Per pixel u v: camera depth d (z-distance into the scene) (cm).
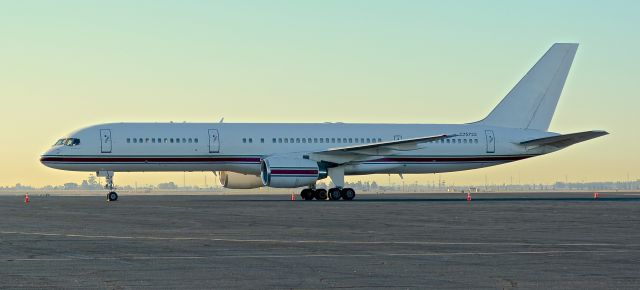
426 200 7731
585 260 2462
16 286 1948
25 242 3075
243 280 2055
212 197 9381
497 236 3312
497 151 8550
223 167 7862
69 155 7506
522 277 2100
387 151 7812
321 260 2472
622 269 2248
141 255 2611
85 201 7594
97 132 7594
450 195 10788
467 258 2520
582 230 3638
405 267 2305
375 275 2141
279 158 7531
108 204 6725
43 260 2475
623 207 5959
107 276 2125
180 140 7700
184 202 7150
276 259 2500
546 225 3969
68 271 2225
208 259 2500
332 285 1972
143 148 7619
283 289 1914
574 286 1947
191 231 3606
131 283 2003
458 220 4381
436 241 3088
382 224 4053
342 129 8219
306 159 7625
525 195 10812
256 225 3991
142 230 3672
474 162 8538
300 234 3425
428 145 8325
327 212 5216
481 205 6322
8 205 6562
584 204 6544
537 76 8769
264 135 7938
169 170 7788
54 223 4181
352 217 4666
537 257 2542
